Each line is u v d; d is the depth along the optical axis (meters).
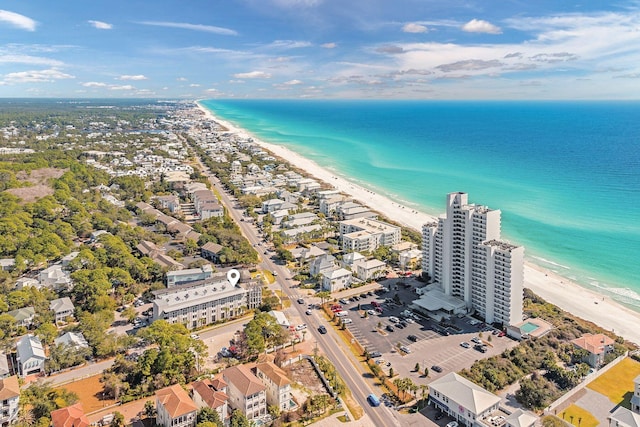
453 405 173.12
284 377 180.12
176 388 171.00
